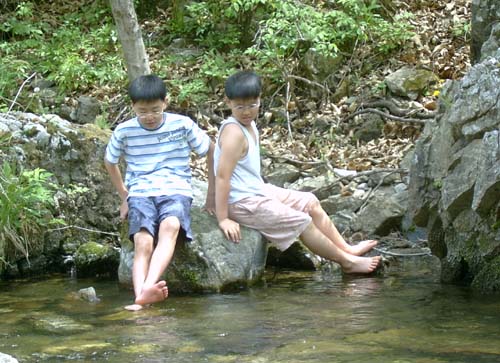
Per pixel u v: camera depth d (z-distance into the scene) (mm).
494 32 6051
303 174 6746
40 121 5918
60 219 5629
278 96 8180
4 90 8102
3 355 3277
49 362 3459
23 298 4789
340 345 3600
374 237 5938
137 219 4797
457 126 4762
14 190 5352
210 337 3785
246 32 8945
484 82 4637
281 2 8117
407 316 4109
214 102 8242
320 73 8141
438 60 8094
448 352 3461
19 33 9414
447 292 4648
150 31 9656
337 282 5027
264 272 5297
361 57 8281
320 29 7930
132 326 4035
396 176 6309
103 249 5473
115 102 8383
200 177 6781
